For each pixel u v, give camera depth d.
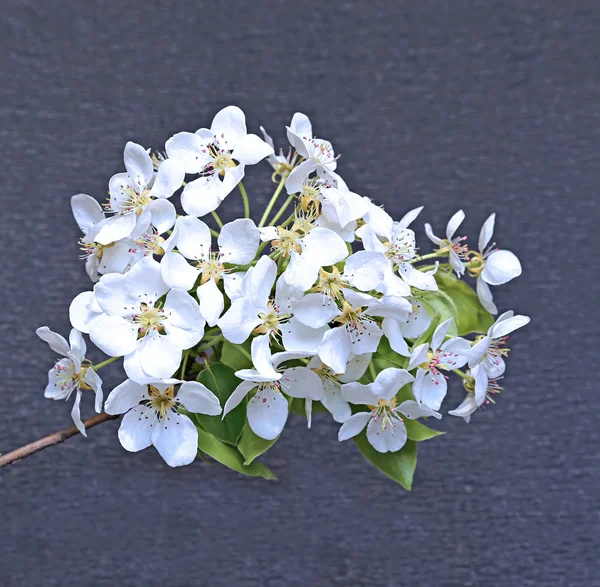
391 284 0.52
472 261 0.56
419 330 0.54
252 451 0.53
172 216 0.52
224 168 0.53
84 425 0.53
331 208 0.53
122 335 0.51
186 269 0.52
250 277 0.51
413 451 0.55
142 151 0.54
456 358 0.53
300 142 0.53
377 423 0.54
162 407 0.52
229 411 0.53
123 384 0.52
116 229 0.54
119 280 0.52
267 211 0.53
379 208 0.54
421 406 0.53
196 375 0.54
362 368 0.54
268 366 0.51
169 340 0.51
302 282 0.52
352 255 0.52
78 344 0.53
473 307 0.57
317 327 0.52
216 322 0.51
